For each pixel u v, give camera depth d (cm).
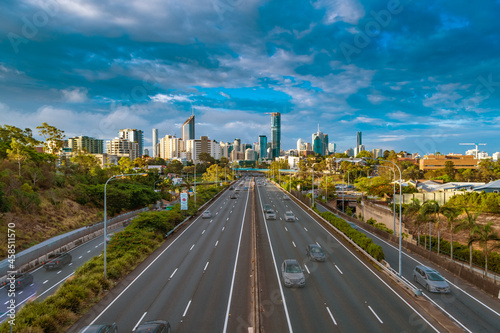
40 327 1836
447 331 1847
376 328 1872
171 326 1909
